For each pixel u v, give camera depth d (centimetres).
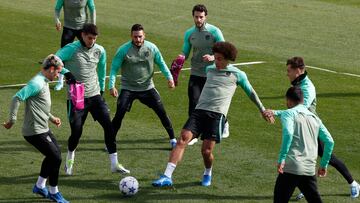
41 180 2395
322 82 4012
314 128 2144
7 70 4169
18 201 2403
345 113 3469
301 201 2448
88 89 2659
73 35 3962
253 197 2473
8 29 5206
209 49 3017
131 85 2888
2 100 3591
